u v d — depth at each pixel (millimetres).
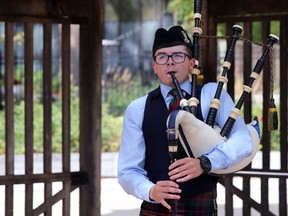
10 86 6570
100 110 6688
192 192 3932
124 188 4090
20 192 11766
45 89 6660
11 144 6586
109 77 20344
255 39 19875
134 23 24281
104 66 22531
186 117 3703
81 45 6688
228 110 3979
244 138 3834
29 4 6535
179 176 3672
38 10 6562
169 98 4051
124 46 24000
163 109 4031
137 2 24234
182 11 22219
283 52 6891
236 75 19562
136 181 3969
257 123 4148
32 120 6621
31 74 6602
